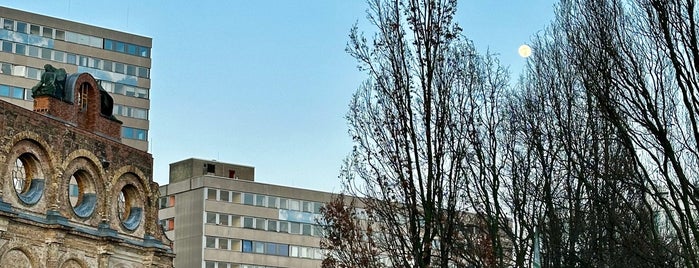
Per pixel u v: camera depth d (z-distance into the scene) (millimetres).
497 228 50500
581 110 51656
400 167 45156
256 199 130500
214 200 128125
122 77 144500
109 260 63688
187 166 134250
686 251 44844
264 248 129000
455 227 48406
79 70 140750
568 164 50031
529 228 52906
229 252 127188
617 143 49656
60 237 59000
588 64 42375
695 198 43438
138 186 68062
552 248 52406
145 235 67812
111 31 145000
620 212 51281
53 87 62812
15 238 56562
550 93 52844
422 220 48344
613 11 40875
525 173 53812
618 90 40531
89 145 63719
